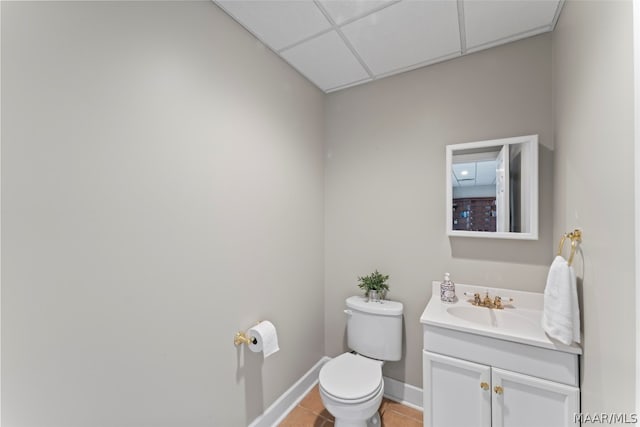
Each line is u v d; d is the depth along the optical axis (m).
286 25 1.54
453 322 1.46
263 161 1.70
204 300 1.34
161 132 1.16
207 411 1.35
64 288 0.88
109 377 0.99
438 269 1.90
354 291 2.23
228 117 1.47
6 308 0.77
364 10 1.42
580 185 1.11
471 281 1.79
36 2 0.82
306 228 2.12
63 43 0.87
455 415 1.44
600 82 0.91
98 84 0.96
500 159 1.69
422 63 1.91
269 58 1.75
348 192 2.25
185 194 1.25
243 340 1.52
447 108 1.87
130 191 1.05
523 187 1.62
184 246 1.25
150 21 1.12
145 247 1.10
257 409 1.66
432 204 1.92
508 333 1.32
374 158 2.14
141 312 1.09
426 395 1.51
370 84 2.16
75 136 0.90
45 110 0.84
